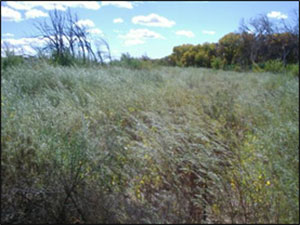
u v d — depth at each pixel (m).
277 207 2.28
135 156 2.86
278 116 4.01
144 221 2.25
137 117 3.90
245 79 9.38
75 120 3.40
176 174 2.70
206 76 10.18
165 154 2.71
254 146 3.27
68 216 2.40
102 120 3.68
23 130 2.79
